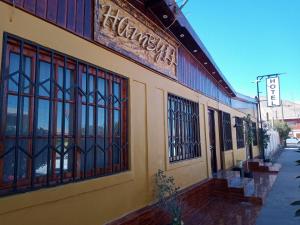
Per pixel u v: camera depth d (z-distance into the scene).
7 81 3.04
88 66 4.10
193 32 7.29
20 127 3.17
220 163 11.51
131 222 4.48
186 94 7.88
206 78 10.13
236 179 9.13
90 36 4.18
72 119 3.81
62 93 3.64
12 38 3.07
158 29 6.25
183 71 7.83
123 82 5.00
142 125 5.41
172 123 6.93
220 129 11.83
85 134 3.96
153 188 5.52
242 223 6.17
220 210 7.18
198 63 9.27
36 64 3.31
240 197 8.16
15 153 3.01
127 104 4.98
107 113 4.52
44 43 3.41
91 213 3.91
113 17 4.64
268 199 8.38
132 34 5.20
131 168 4.86
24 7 3.20
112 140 4.58
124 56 4.96
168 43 6.79
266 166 14.25
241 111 16.20
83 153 3.93
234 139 13.81
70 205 3.58
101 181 4.10
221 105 11.95
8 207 2.84
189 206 6.80
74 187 3.62
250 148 18.20
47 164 3.35
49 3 3.53
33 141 3.21
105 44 4.45
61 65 3.71
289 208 7.38
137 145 5.18
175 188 5.82
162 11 5.84
